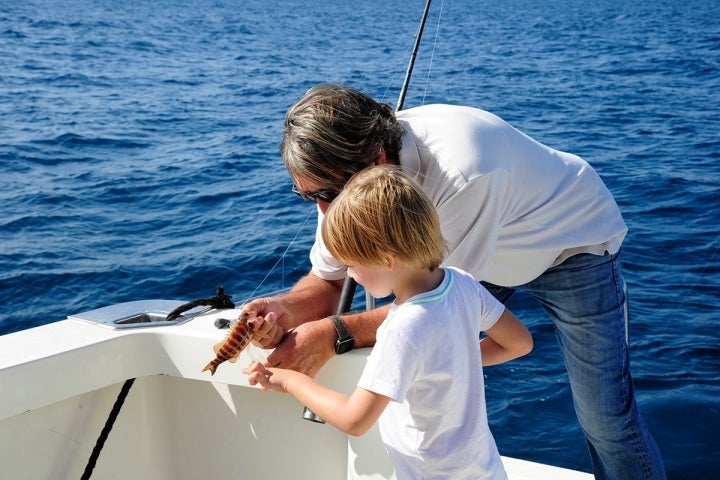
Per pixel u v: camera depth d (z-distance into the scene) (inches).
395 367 47.9
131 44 832.3
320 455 62.3
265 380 54.2
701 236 230.4
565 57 713.0
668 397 137.7
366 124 56.5
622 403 72.6
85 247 233.5
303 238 235.6
